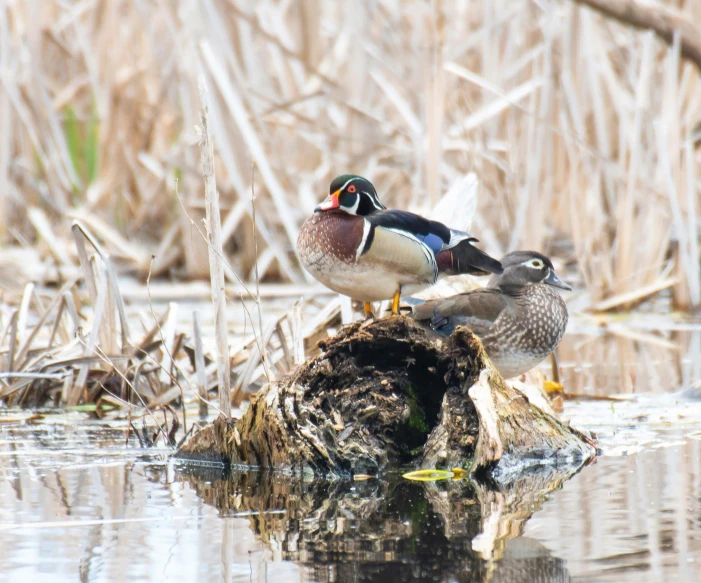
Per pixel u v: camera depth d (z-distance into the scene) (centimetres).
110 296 1045
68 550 575
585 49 1560
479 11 1798
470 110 1548
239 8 1720
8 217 1864
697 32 1486
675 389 1084
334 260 910
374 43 1778
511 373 965
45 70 1892
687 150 1529
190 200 1756
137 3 1811
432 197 1357
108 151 1850
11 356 1031
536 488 717
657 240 1603
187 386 1070
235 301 1606
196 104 1705
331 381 812
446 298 959
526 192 1484
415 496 702
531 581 512
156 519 640
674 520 621
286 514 654
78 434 898
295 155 1833
